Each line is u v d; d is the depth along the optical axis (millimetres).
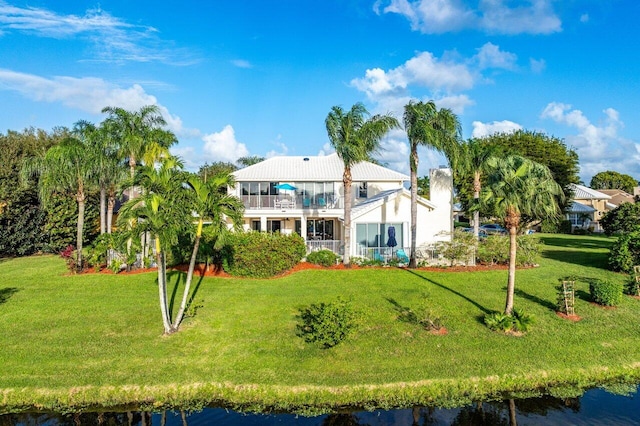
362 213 27703
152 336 15000
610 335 15211
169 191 14602
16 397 11891
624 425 11047
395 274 22766
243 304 18000
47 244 34469
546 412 11578
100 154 23438
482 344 14359
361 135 23734
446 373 12750
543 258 29016
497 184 15336
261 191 35875
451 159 24969
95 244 24328
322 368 12969
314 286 20625
